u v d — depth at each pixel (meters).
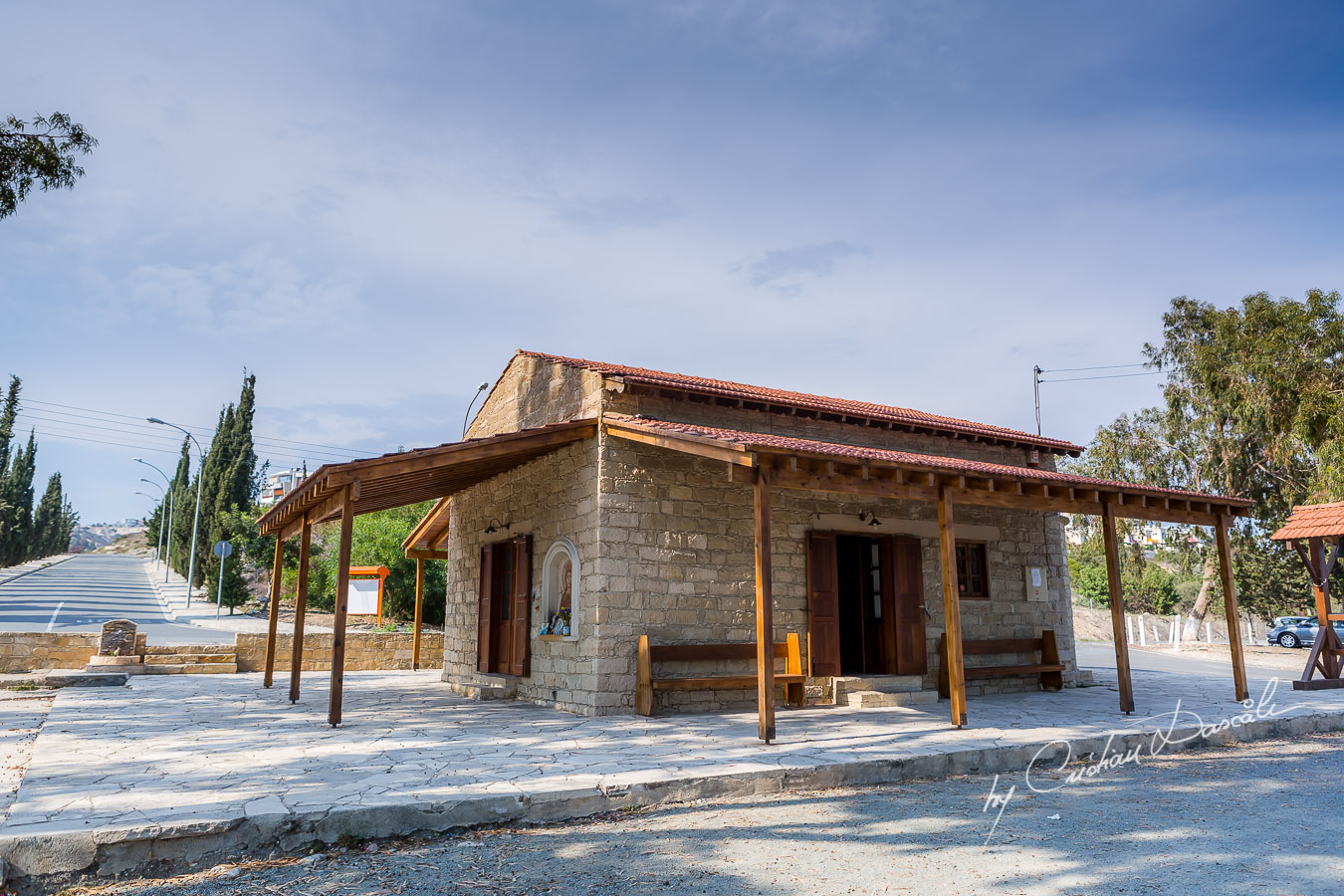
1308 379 26.81
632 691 10.45
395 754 7.26
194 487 50.56
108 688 12.91
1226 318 29.22
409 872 4.64
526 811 5.64
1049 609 14.23
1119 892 4.29
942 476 9.42
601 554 10.48
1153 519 11.34
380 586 23.41
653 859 4.84
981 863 4.77
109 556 90.00
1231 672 18.19
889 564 12.66
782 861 4.80
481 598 13.72
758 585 8.30
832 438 13.12
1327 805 6.29
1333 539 13.68
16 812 5.00
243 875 4.61
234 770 6.46
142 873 4.62
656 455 11.11
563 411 12.12
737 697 11.13
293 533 13.97
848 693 11.55
